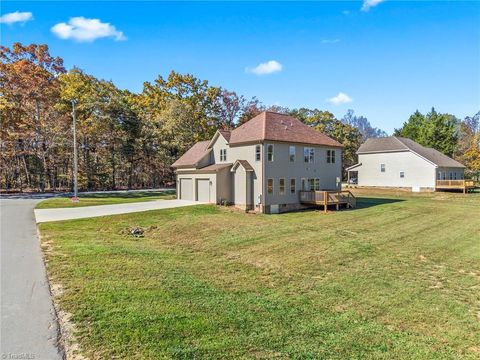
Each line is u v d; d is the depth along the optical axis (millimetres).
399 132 62906
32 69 37188
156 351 4898
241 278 9273
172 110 47625
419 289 8992
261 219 20219
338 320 6797
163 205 24547
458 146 61031
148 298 6910
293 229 17062
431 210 24797
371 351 5578
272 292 8266
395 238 15445
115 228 16203
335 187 29188
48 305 6359
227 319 6277
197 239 14445
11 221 16984
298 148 26109
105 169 45719
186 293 7480
